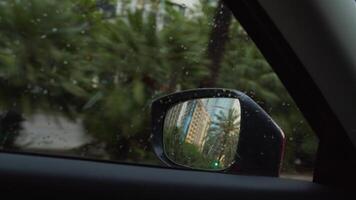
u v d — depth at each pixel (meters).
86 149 0.83
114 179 0.71
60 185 0.69
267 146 0.72
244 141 0.72
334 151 0.75
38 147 0.81
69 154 0.80
